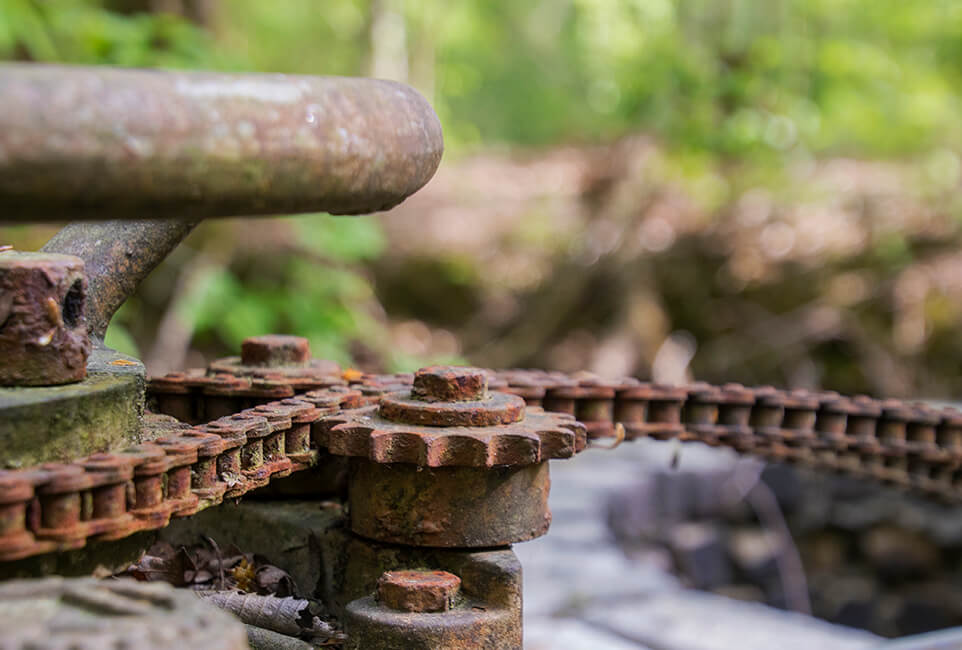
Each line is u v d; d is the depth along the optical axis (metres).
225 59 6.14
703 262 8.99
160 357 6.54
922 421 1.98
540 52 13.63
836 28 10.52
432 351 8.50
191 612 0.89
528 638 3.29
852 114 10.77
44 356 1.19
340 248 5.99
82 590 0.91
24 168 0.88
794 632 3.51
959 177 9.64
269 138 0.98
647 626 3.50
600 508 5.07
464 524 1.53
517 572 1.51
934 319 8.57
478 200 9.52
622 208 9.26
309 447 1.55
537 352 8.95
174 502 1.21
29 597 0.92
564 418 1.61
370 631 1.46
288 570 1.75
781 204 9.25
